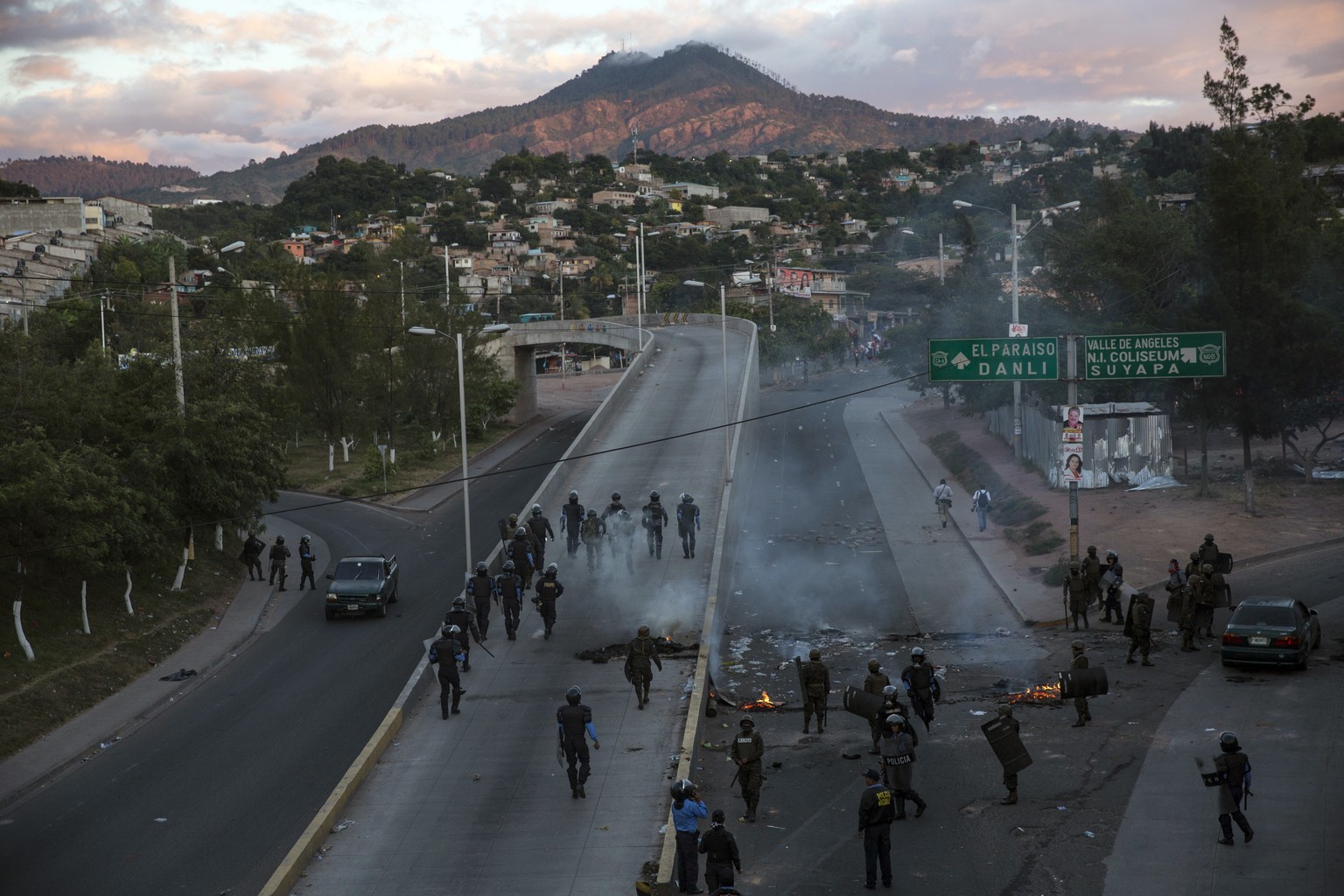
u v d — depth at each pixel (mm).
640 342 82375
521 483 60156
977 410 63594
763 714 23953
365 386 66062
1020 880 15461
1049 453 47906
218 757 23062
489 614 32688
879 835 15422
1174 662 25891
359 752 22781
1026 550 38562
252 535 41031
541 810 19016
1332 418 43031
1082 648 22016
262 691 27828
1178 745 20312
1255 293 37969
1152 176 146000
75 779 22250
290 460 67750
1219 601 28062
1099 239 52750
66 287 117562
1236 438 53781
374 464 60312
